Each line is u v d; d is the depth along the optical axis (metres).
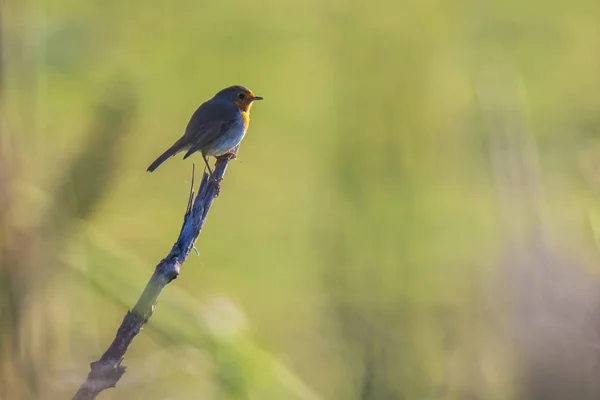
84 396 4.01
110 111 6.17
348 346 8.41
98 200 5.95
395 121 15.03
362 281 9.55
